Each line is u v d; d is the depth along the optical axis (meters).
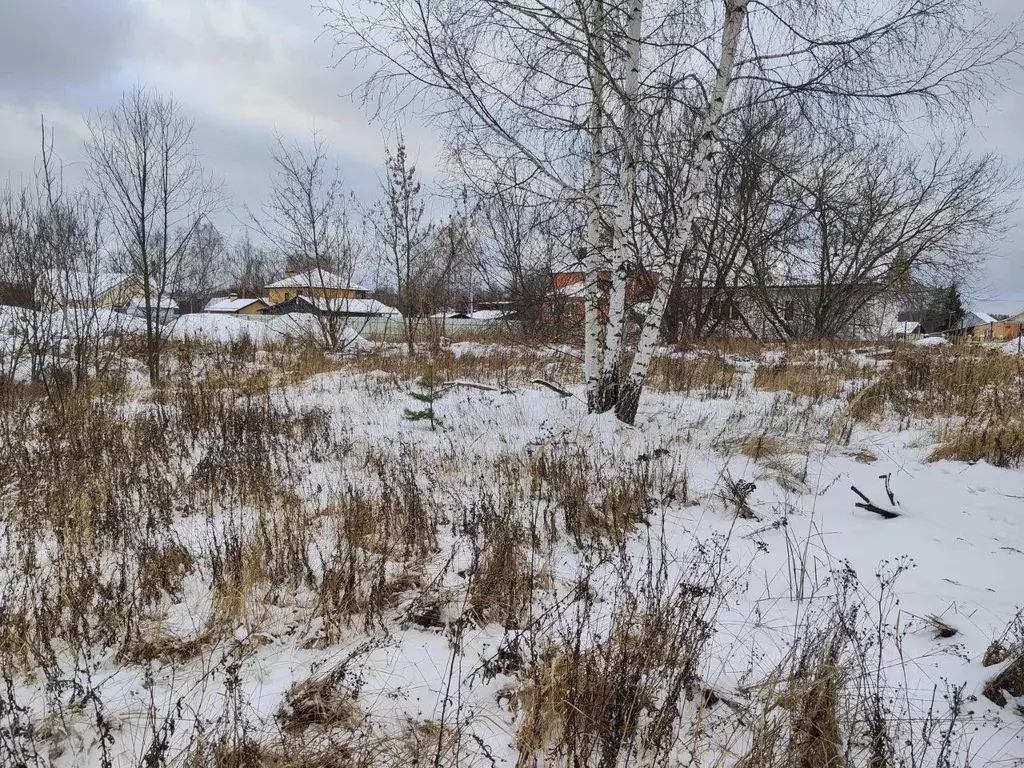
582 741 2.18
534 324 11.48
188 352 14.37
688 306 16.72
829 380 9.77
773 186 8.30
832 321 20.95
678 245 7.04
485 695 2.55
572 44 6.42
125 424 6.91
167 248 12.14
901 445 6.26
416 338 18.98
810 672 2.34
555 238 8.25
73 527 4.02
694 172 6.89
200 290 26.95
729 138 7.01
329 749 2.21
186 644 2.90
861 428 6.99
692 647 2.51
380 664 2.76
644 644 2.50
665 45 6.46
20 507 4.45
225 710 2.22
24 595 2.96
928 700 2.44
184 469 5.74
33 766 2.14
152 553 3.47
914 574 3.54
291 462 5.83
